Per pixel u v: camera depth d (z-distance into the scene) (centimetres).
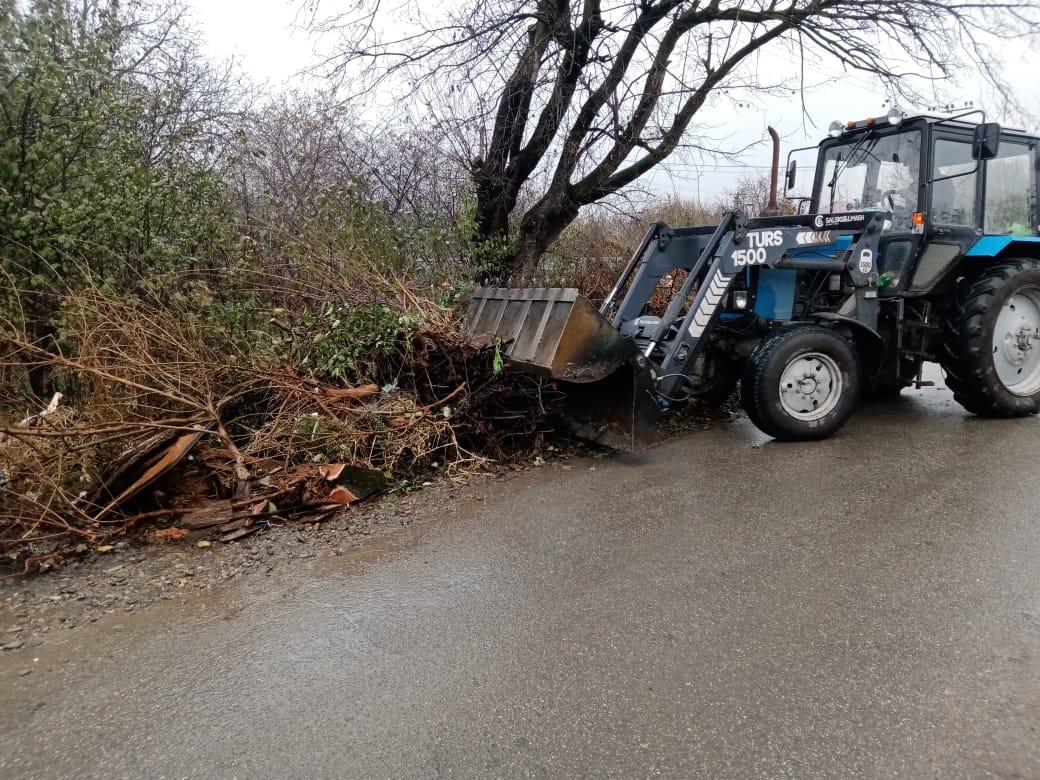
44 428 410
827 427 541
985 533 355
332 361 532
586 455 529
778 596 304
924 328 602
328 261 614
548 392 552
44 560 372
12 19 551
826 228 558
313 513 425
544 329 495
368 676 262
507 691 249
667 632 281
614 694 244
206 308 572
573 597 313
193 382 486
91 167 590
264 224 657
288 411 498
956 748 212
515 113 797
